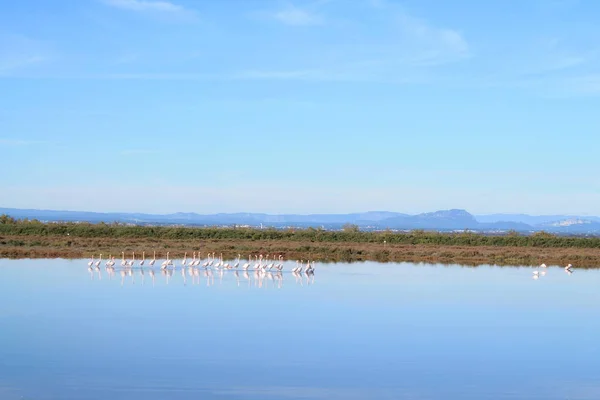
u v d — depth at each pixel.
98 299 52.25
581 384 30.69
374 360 34.31
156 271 75.75
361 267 85.56
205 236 138.75
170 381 29.92
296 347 36.75
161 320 43.59
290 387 29.50
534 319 46.81
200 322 43.19
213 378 30.42
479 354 36.00
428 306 51.75
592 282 71.00
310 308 49.66
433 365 33.62
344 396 28.36
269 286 62.66
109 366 32.06
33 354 34.22
